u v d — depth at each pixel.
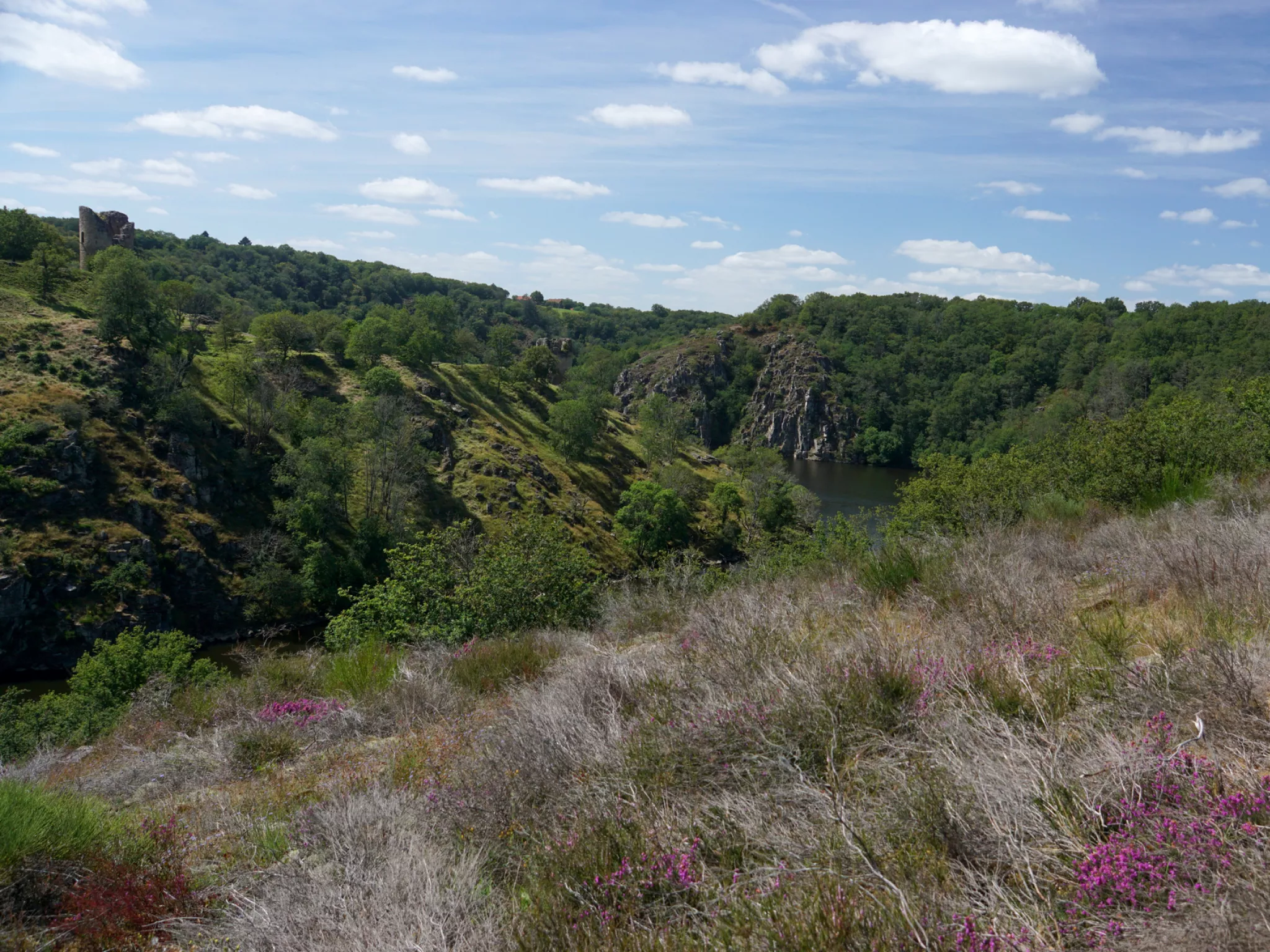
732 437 164.50
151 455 52.03
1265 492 8.23
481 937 2.59
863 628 4.90
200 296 86.50
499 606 12.19
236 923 2.99
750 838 2.82
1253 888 1.87
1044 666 3.79
